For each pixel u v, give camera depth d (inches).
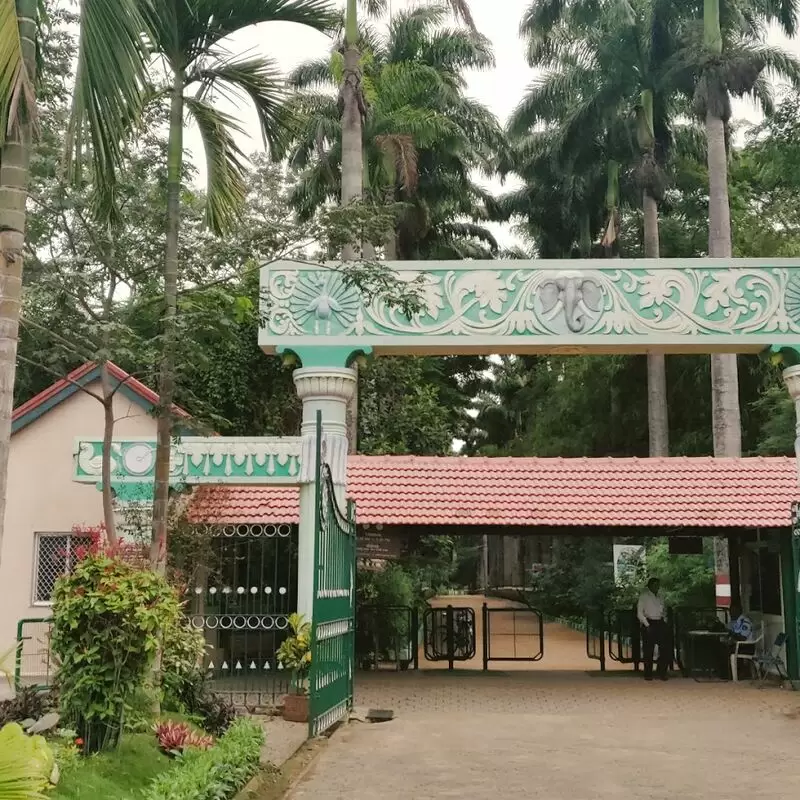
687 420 1243.2
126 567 310.2
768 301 531.5
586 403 1310.3
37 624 629.0
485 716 471.2
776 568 633.6
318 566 406.3
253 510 580.1
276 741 387.2
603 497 636.1
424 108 1118.4
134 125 327.6
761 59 963.3
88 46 287.6
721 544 715.4
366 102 873.5
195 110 434.6
